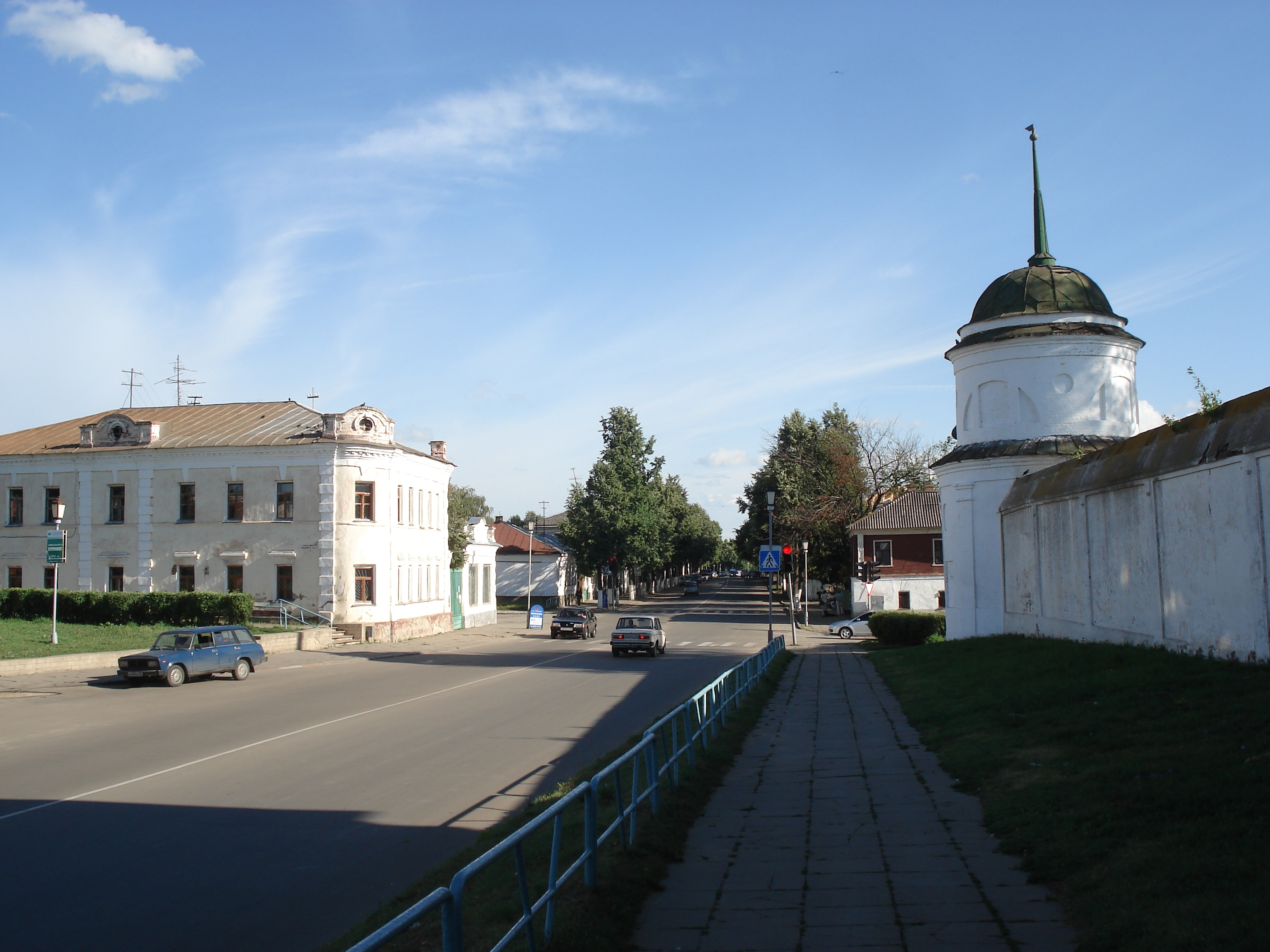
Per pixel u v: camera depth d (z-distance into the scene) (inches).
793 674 984.3
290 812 397.1
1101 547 689.0
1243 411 491.8
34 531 1660.9
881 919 240.7
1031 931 226.2
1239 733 343.0
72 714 711.7
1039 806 318.3
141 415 1798.7
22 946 248.1
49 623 1378.0
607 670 1113.4
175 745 567.8
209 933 257.9
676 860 301.9
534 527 4539.9
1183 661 509.4
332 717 692.7
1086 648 663.1
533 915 197.9
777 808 372.8
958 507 1058.7
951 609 1081.4
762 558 1267.2
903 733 551.5
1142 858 240.5
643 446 3100.4
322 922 267.0
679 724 615.2
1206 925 195.0
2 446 1754.4
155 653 933.8
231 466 1582.2
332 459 1552.7
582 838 312.8
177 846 345.7
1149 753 343.6
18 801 419.5
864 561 2129.7
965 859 289.3
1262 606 460.1
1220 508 502.6
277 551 1556.3
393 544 1616.6
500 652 1432.1
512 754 533.0
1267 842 231.9
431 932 233.6
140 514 1606.8
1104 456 707.4
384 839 355.6
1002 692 581.0
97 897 288.7
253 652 1016.9
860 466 2477.9
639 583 4188.0
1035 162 1125.1
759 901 259.6
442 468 1862.7
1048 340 1020.5
